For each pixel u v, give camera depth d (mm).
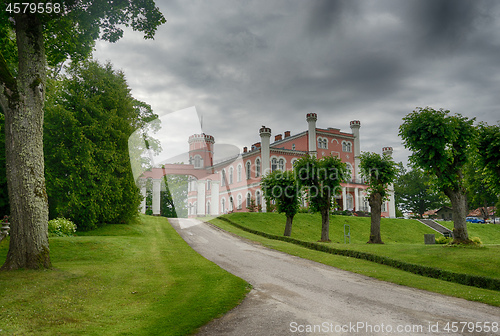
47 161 19984
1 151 17891
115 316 6738
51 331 5828
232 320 6453
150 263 13383
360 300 8070
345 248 17078
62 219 19984
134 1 13289
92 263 13281
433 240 22672
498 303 7793
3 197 19406
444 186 16109
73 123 20531
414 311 7137
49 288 8742
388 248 17016
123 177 23500
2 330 5750
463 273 10531
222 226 27609
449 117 15539
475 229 41156
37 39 11289
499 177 16516
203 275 10797
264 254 16406
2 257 13469
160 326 6109
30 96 11039
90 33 14008
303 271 12211
